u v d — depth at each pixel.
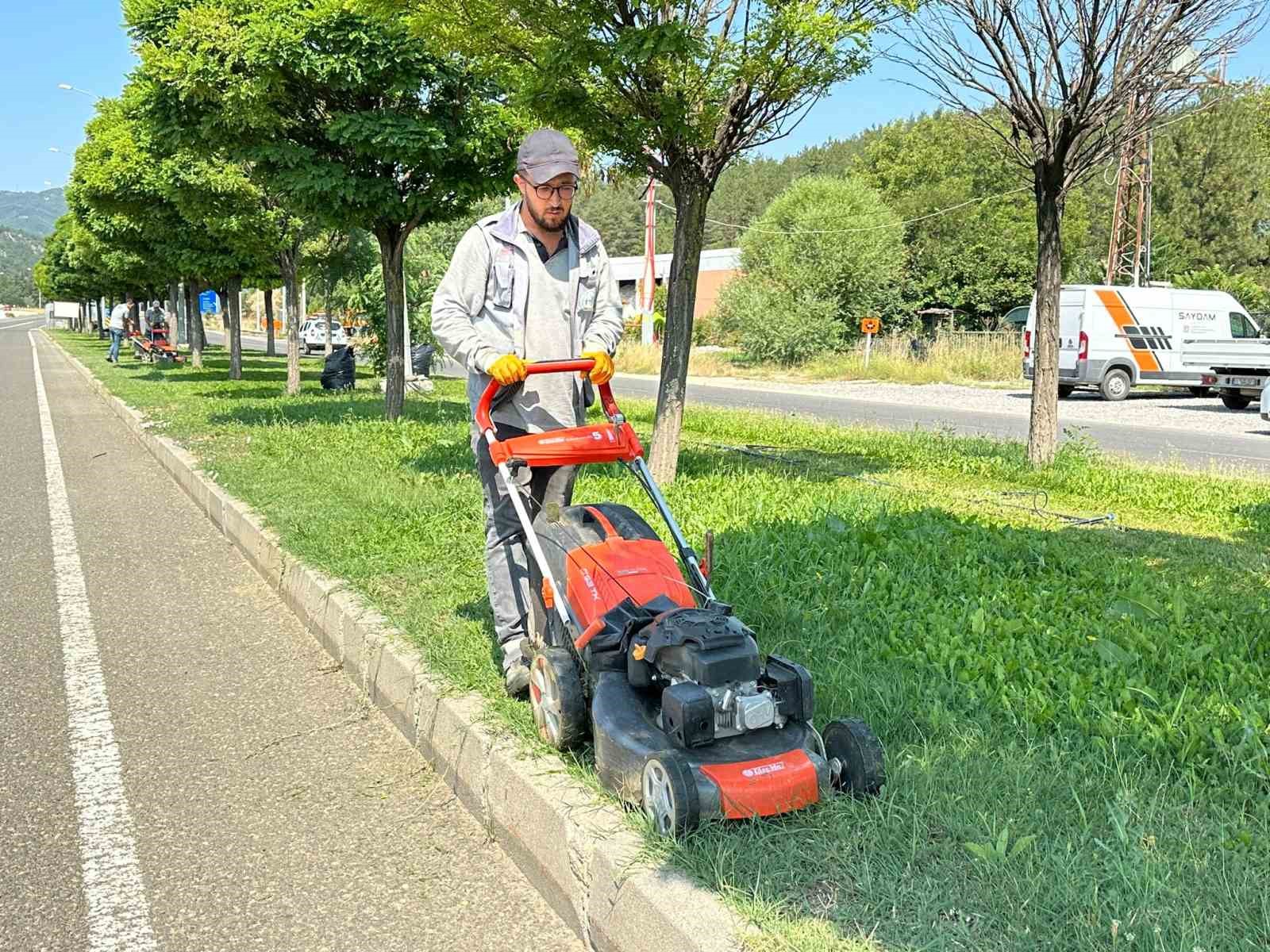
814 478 9.77
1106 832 3.18
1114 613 5.35
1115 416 19.38
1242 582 6.29
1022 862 2.97
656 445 9.23
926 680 4.46
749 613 5.35
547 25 7.93
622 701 3.55
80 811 3.99
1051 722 4.03
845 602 5.51
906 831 3.18
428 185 13.25
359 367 29.22
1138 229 29.91
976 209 46.56
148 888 3.48
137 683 5.32
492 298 4.43
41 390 23.39
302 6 12.16
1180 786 3.46
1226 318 23.98
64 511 9.52
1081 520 8.15
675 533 4.15
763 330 34.72
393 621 5.31
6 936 3.22
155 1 13.75
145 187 19.36
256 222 17.84
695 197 8.84
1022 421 17.55
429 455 10.80
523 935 3.21
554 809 3.37
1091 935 2.64
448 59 11.89
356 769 4.36
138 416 15.56
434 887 3.48
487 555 4.59
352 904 3.38
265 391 20.19
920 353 32.31
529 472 4.48
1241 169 44.56
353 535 7.12
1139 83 9.60
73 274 48.06
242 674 5.45
